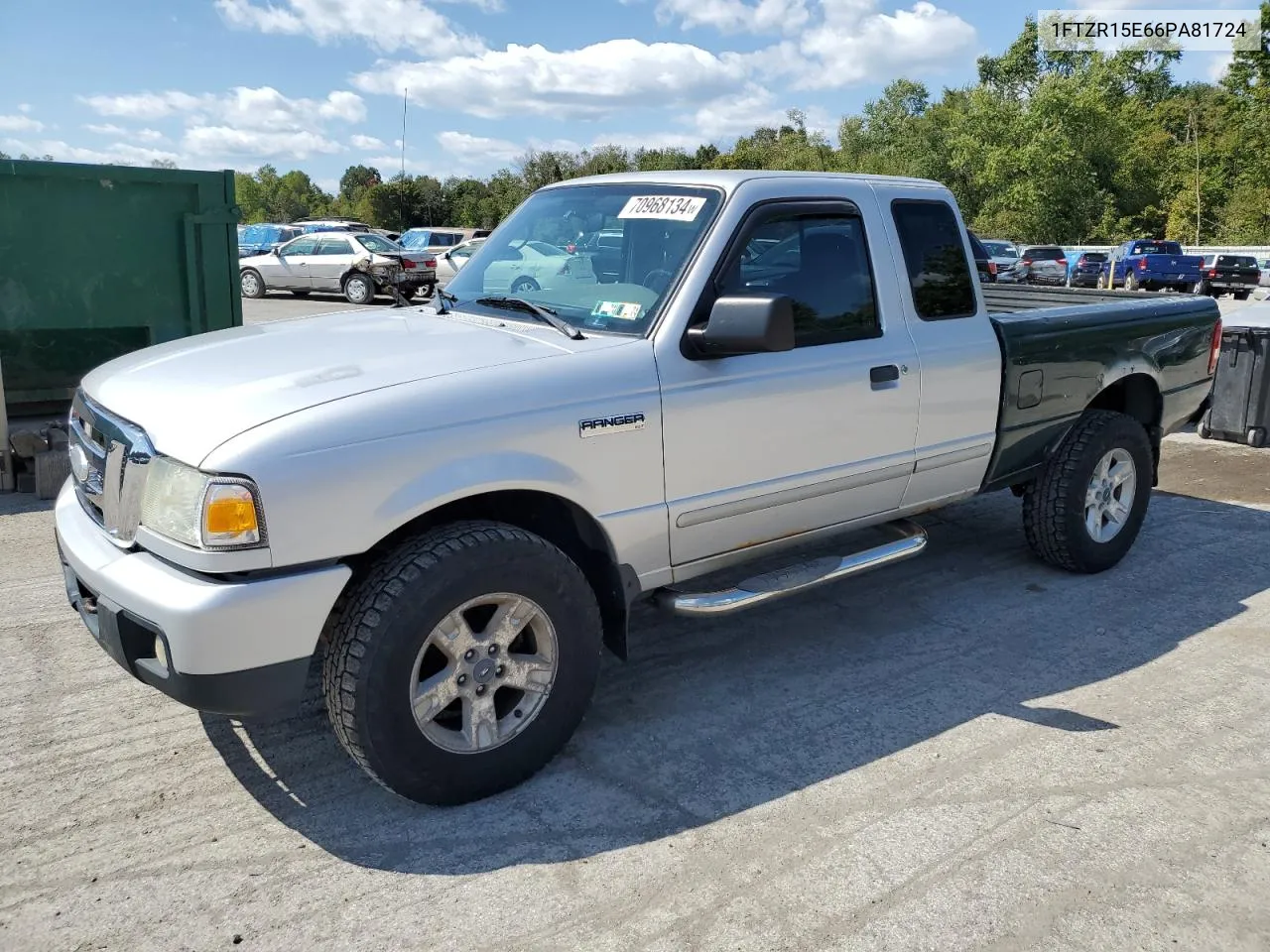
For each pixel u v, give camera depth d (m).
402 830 3.05
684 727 3.73
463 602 3.00
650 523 3.50
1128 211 56.72
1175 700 3.97
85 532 3.21
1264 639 4.57
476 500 3.32
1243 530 6.23
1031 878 2.86
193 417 2.92
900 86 63.53
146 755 3.46
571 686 3.30
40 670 4.07
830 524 4.18
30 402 7.85
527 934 2.61
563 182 4.50
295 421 2.81
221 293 8.34
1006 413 4.68
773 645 4.49
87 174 7.62
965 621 4.77
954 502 4.74
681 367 3.49
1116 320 5.19
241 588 2.71
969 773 3.42
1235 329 8.57
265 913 2.68
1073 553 5.18
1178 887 2.83
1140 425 5.34
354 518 2.84
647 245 3.77
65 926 2.62
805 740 3.64
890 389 4.12
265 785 3.29
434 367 3.17
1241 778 3.40
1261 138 49.97
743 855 2.95
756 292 3.73
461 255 22.06
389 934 2.60
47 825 3.05
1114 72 58.78
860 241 4.12
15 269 7.56
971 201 58.50
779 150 74.06
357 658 2.86
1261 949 2.59
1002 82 64.88
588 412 3.26
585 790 3.29
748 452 3.71
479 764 3.14
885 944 2.59
